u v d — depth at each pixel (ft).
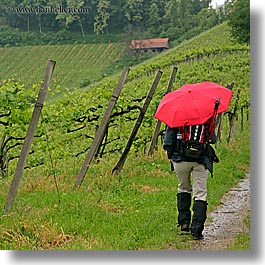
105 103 109.19
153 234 58.90
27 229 58.39
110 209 69.05
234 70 367.25
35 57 523.29
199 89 57.72
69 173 96.94
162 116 56.59
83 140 118.42
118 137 112.98
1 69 501.97
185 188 59.82
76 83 491.31
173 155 58.18
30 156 108.88
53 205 68.80
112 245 55.36
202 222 57.82
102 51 542.98
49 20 542.57
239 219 67.87
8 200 65.16
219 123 149.59
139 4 562.25
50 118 97.60
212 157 57.62
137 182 88.48
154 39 549.95
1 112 86.58
